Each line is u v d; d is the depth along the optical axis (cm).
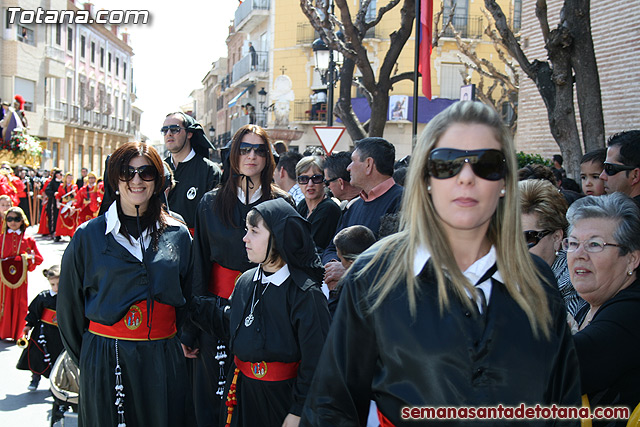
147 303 330
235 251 408
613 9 1091
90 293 334
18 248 771
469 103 178
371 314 179
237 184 421
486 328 171
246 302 332
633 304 235
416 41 806
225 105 4619
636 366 230
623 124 1076
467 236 178
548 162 1052
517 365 170
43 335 591
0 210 794
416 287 174
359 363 185
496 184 170
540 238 307
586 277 257
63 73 3941
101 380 324
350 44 1023
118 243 331
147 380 329
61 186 1833
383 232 381
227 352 400
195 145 552
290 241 319
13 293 768
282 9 3119
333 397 186
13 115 1853
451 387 168
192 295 387
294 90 3083
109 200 347
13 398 576
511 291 175
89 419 328
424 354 170
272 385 322
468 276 177
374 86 1041
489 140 171
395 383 175
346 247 385
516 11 2809
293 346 318
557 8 1247
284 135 1598
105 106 4962
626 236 250
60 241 1841
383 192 487
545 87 766
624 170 401
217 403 407
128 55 5606
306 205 610
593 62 715
